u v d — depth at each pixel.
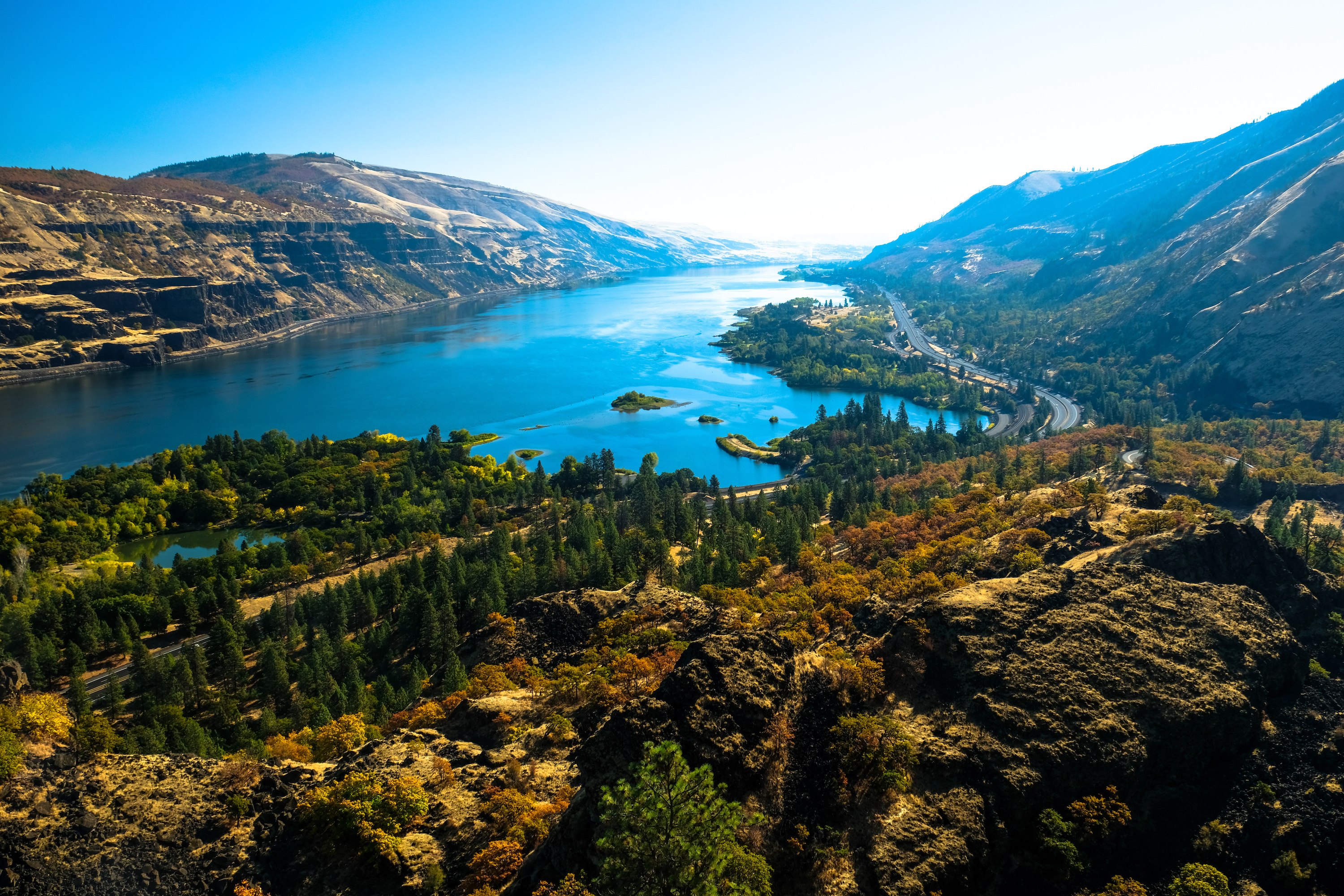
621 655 123.62
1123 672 101.25
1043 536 156.50
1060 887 80.62
